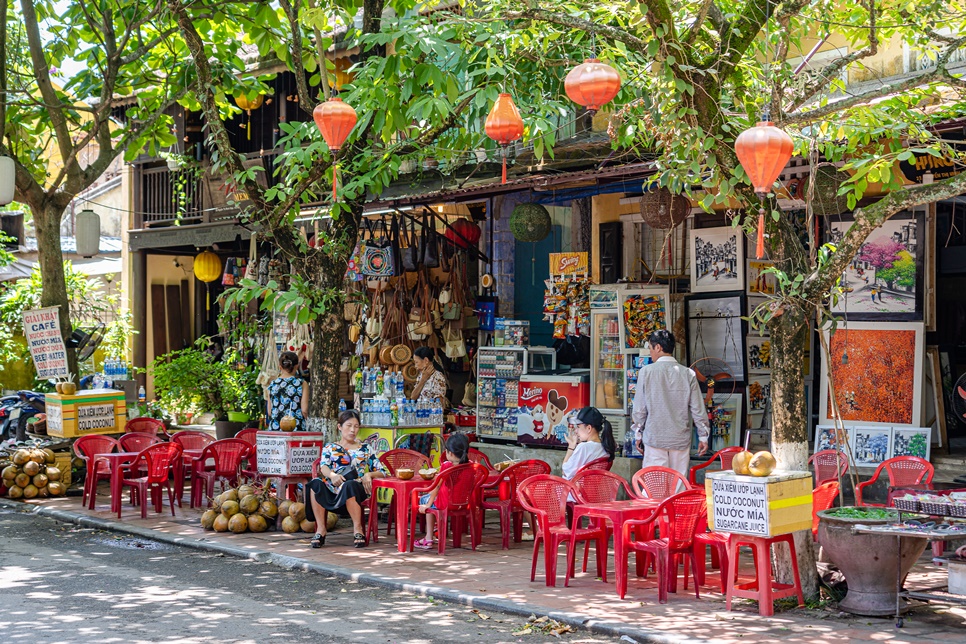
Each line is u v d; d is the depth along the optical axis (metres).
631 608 7.60
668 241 13.55
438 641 6.89
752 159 6.64
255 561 9.84
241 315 17.83
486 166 13.70
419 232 16.14
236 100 16.62
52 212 15.13
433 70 8.84
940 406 11.93
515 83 10.15
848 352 11.20
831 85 10.13
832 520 7.34
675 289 13.33
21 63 15.70
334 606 7.94
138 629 7.14
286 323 16.23
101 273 22.78
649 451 9.74
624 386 12.53
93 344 19.19
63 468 14.11
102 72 14.03
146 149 20.09
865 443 10.94
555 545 8.47
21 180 14.63
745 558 9.64
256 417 17.11
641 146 11.31
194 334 21.75
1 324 18.34
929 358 11.91
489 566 9.31
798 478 7.47
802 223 11.56
